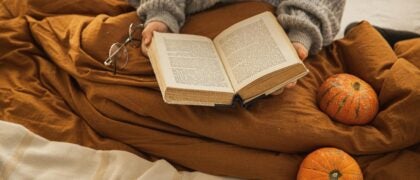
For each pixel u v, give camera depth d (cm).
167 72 93
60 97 114
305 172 98
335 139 101
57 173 97
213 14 122
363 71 117
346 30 142
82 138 107
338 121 108
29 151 98
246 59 99
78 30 117
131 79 109
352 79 110
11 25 121
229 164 103
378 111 109
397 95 105
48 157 99
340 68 124
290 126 102
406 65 108
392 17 165
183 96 92
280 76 95
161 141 105
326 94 108
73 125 107
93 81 109
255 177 104
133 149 108
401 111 102
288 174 103
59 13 130
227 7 123
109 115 107
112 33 116
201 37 109
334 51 128
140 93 105
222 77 98
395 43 133
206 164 104
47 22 123
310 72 118
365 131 104
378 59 116
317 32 114
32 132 102
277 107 105
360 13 167
